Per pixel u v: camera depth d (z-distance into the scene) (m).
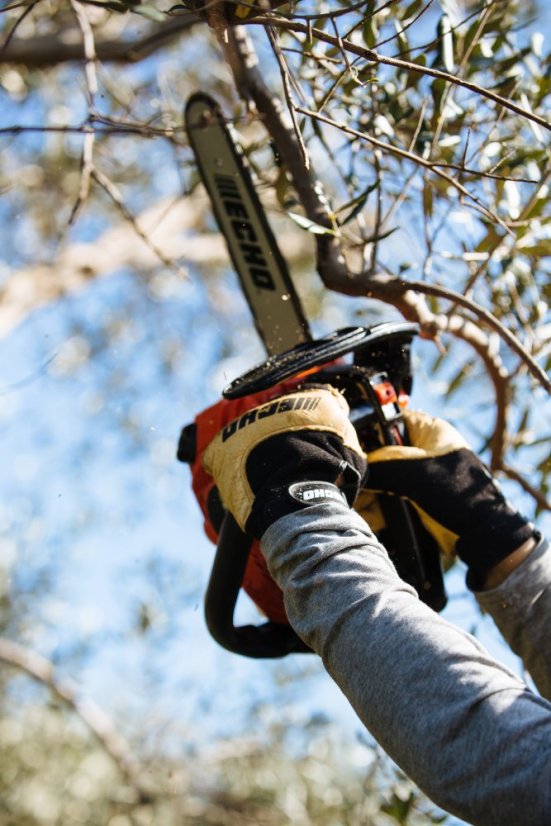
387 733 1.11
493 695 1.08
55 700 5.37
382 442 1.67
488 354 2.20
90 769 5.25
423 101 1.93
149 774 4.99
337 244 1.98
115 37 4.28
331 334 1.70
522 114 1.46
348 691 1.16
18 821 5.14
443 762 1.06
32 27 4.13
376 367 1.73
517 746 1.04
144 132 2.06
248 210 2.09
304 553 1.25
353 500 1.41
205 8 1.43
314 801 4.74
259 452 1.41
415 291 1.92
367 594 1.19
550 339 2.24
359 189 2.29
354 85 1.93
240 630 1.68
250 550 1.57
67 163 5.22
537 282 2.35
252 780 5.09
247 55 2.04
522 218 1.99
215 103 2.09
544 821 1.01
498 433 2.30
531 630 1.55
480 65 2.11
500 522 1.59
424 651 1.12
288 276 2.04
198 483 1.75
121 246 5.25
